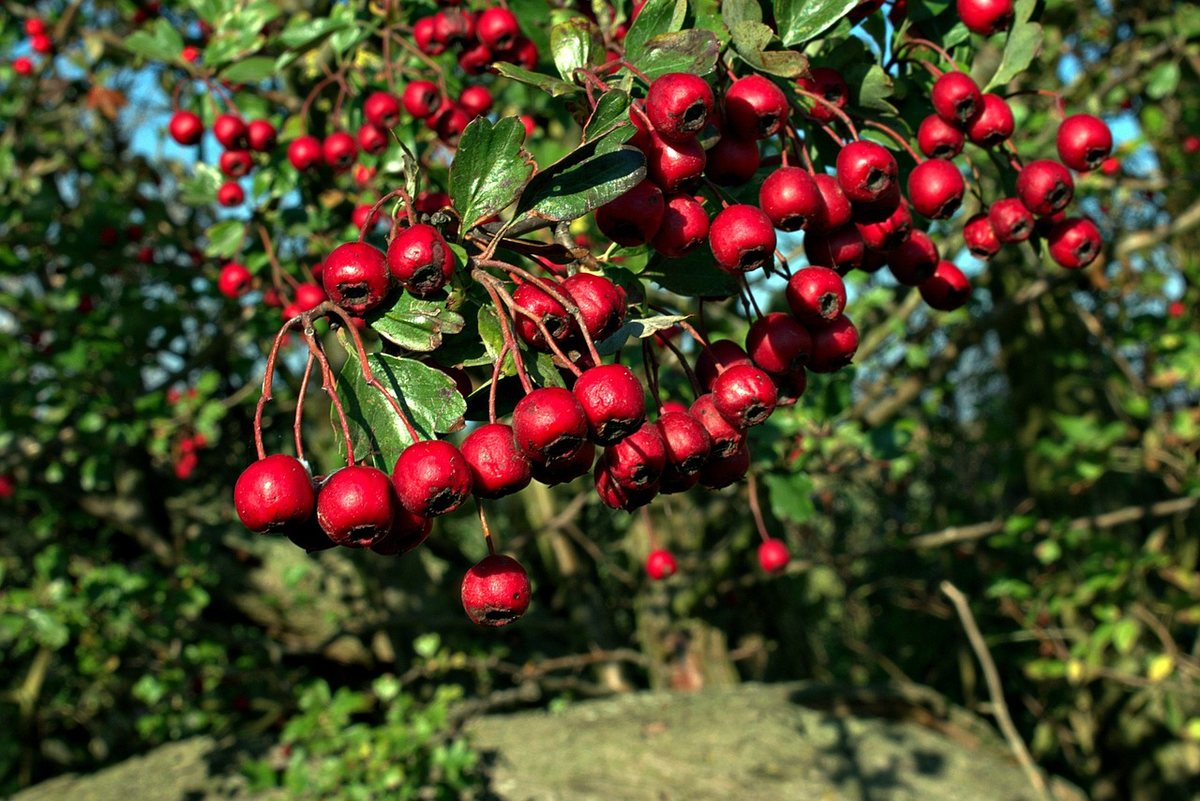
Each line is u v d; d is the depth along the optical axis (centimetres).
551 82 22
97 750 105
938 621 117
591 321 20
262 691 95
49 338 76
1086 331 97
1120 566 73
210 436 72
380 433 19
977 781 64
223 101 46
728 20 23
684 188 21
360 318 20
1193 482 72
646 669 109
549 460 19
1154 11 88
